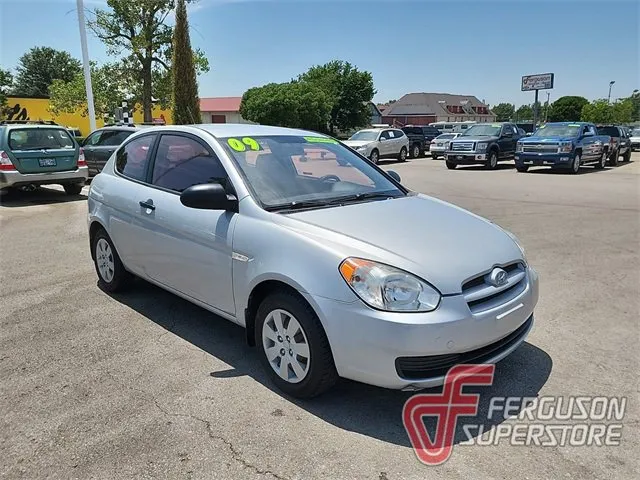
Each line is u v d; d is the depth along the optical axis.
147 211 4.40
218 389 3.48
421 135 30.53
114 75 34.00
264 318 3.45
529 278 3.49
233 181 3.76
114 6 32.12
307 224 3.35
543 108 100.81
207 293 3.92
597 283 5.72
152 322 4.61
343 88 60.69
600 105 65.50
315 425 3.09
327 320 3.00
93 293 5.37
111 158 5.34
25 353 4.02
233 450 2.85
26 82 75.81
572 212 10.14
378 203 3.90
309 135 4.71
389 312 2.86
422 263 3.00
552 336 4.32
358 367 2.96
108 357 3.95
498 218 9.51
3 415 3.20
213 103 73.62
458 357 2.99
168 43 33.50
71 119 40.44
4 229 8.59
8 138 10.87
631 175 18.03
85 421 3.12
